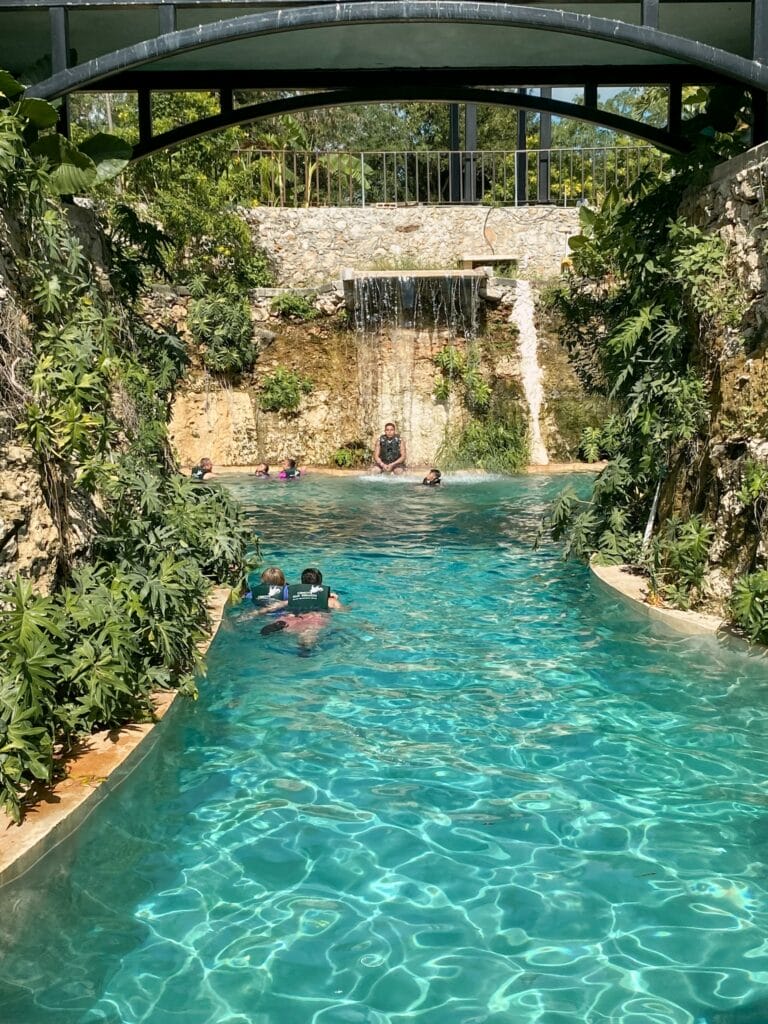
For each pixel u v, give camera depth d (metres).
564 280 19.66
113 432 6.71
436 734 6.13
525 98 10.61
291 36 9.12
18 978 3.70
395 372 20.98
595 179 25.58
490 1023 3.43
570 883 4.37
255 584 10.03
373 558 11.50
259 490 17.64
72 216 8.06
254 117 10.65
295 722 6.35
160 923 4.07
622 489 10.06
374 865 4.54
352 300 20.72
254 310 21.03
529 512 14.89
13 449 5.60
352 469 20.67
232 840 4.79
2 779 4.50
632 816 5.00
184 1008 3.52
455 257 22.88
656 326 9.25
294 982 3.66
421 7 7.42
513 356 20.72
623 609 8.88
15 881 4.20
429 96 10.59
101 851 4.68
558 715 6.43
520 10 7.45
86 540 6.48
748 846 4.69
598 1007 3.52
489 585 10.05
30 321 6.26
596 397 20.58
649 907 4.16
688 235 8.40
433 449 21.00
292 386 20.95
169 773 5.57
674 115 10.45
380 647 7.98
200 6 7.60
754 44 7.58
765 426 7.44
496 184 28.95
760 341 7.59
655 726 6.21
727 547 7.95
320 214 22.88
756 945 3.90
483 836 4.80
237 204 22.56
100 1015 3.47
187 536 8.44
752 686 6.92
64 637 5.22
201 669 6.78
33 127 6.94
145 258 9.92
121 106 23.69
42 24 8.92
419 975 3.71
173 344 9.97
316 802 5.20
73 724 5.34
